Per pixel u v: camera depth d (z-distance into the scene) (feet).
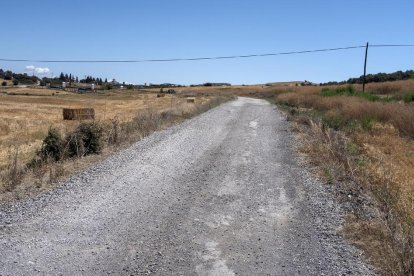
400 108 64.64
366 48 135.54
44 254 18.35
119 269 17.12
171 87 514.27
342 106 83.20
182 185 30.22
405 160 38.88
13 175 29.27
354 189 28.12
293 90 218.59
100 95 307.17
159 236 20.65
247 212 24.66
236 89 391.65
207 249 19.31
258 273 17.03
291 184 30.96
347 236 20.54
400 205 22.98
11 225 21.44
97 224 21.94
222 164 37.63
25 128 79.61
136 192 27.91
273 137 55.36
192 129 61.41
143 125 58.90
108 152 41.19
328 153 39.04
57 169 31.63
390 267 16.46
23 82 561.02
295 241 20.34
